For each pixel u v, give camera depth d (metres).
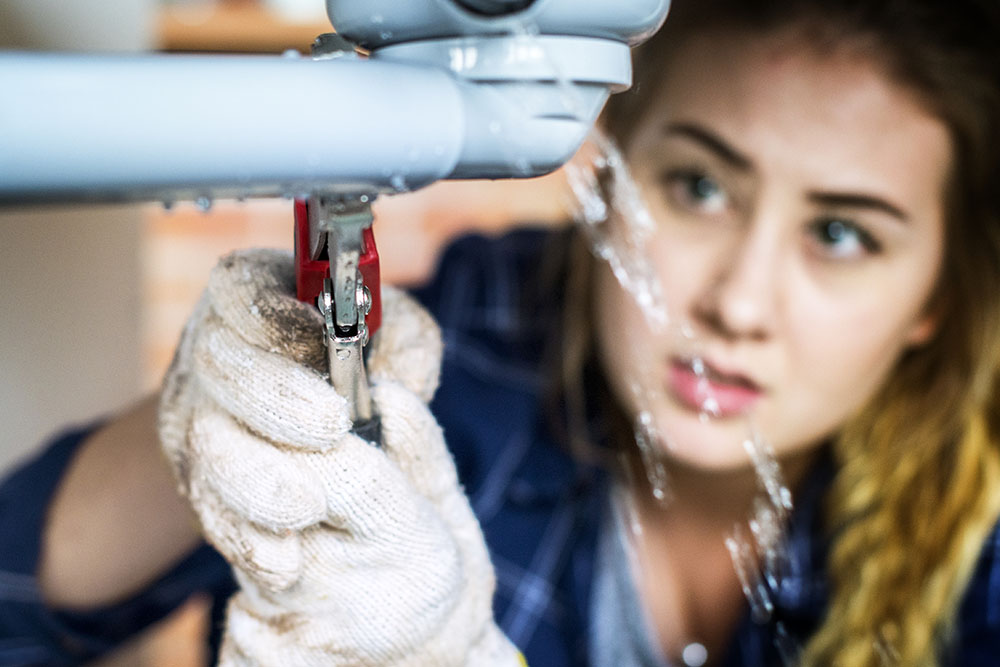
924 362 0.70
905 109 0.56
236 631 0.35
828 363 0.60
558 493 0.73
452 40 0.24
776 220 0.57
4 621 0.52
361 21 0.24
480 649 0.36
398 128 0.21
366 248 0.28
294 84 0.20
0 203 0.19
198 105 0.19
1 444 0.64
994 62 0.59
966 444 0.70
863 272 0.58
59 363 0.68
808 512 0.73
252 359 0.30
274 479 0.30
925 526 0.71
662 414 0.61
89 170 0.18
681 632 0.75
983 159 0.60
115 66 0.18
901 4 0.56
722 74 0.57
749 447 0.61
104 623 0.55
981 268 0.65
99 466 0.53
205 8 1.30
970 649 0.71
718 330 0.58
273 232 1.58
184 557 0.57
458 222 1.65
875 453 0.71
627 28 0.24
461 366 0.78
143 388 0.80
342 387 0.30
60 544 0.52
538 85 0.24
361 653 0.33
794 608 0.72
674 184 0.60
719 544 0.72
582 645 0.71
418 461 0.33
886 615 0.70
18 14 0.60
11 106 0.17
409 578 0.32
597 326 0.67
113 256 0.74
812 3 0.56
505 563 0.72
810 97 0.55
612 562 0.72
